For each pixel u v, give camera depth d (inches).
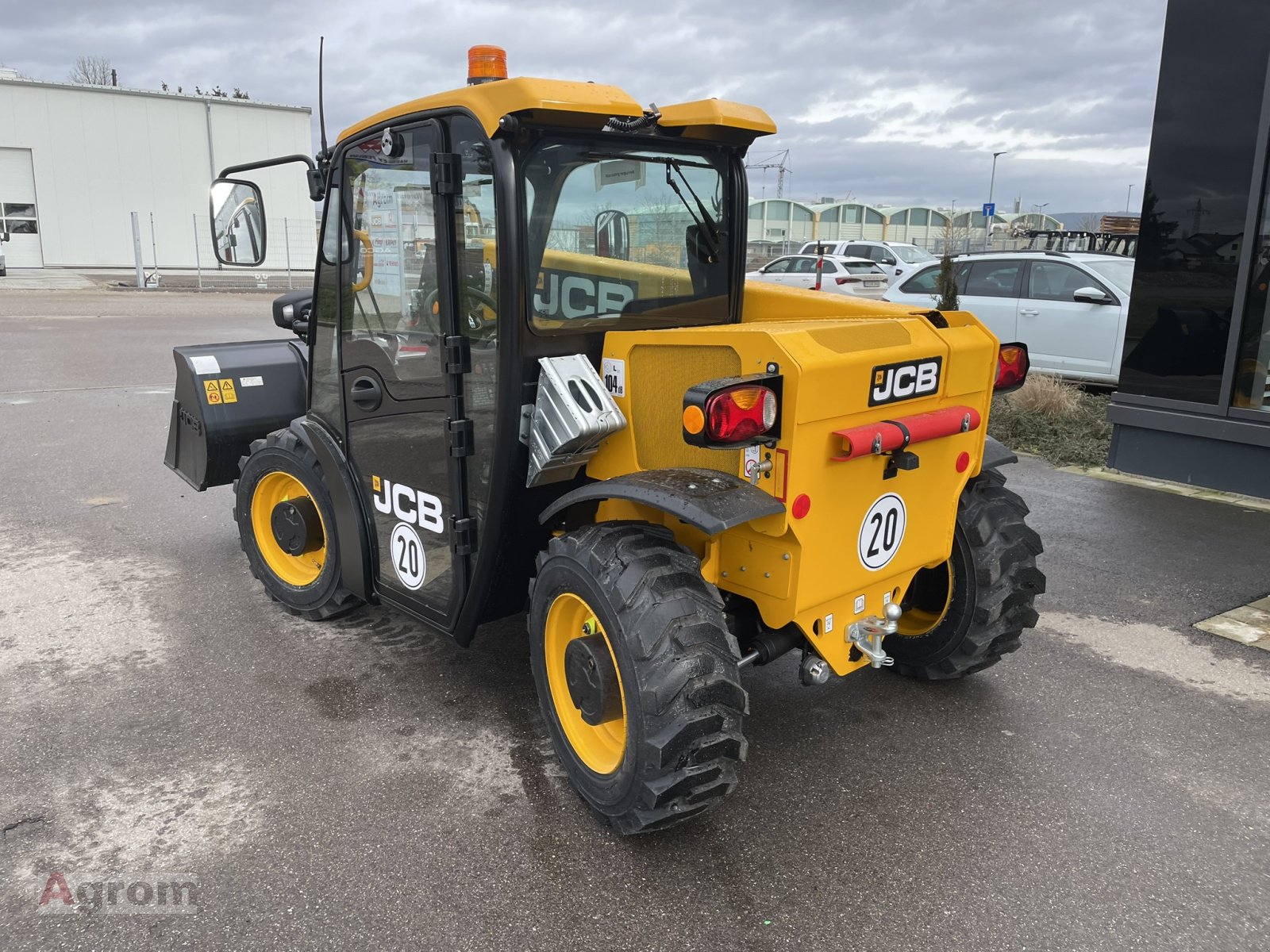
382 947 85.9
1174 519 221.3
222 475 173.3
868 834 103.7
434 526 122.1
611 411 102.5
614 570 94.4
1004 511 127.3
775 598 99.1
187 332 591.5
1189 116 231.6
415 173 110.5
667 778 90.5
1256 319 230.7
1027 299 370.3
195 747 120.3
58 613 163.5
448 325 109.4
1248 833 104.7
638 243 112.6
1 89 1130.0
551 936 87.5
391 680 139.3
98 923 88.5
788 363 88.4
